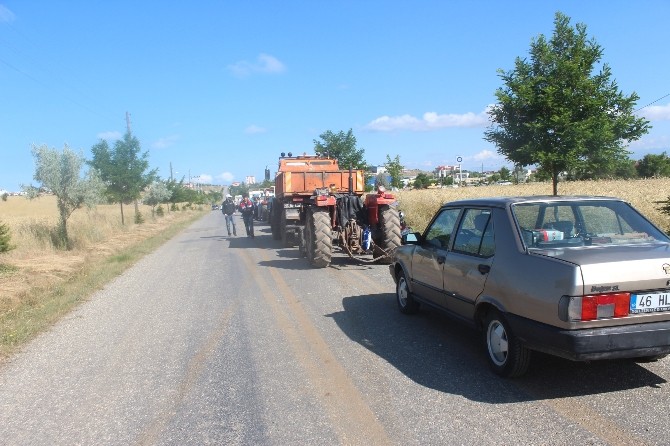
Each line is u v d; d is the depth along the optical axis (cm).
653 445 336
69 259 1497
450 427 374
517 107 1215
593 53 1209
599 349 380
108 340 652
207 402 441
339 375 488
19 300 903
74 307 872
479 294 485
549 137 1216
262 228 2791
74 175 1788
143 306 852
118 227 2658
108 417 421
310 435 372
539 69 1238
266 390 461
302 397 441
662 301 392
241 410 421
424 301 626
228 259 1432
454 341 579
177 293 952
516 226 462
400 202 2581
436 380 466
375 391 446
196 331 672
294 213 1580
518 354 443
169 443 371
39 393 482
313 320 696
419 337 598
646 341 385
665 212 1267
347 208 1171
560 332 386
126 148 2994
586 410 392
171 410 429
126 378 511
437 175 14512
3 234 1427
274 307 787
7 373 543
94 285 1061
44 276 1165
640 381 443
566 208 491
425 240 625
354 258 1145
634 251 415
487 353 483
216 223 3581
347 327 653
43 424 413
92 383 502
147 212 4188
